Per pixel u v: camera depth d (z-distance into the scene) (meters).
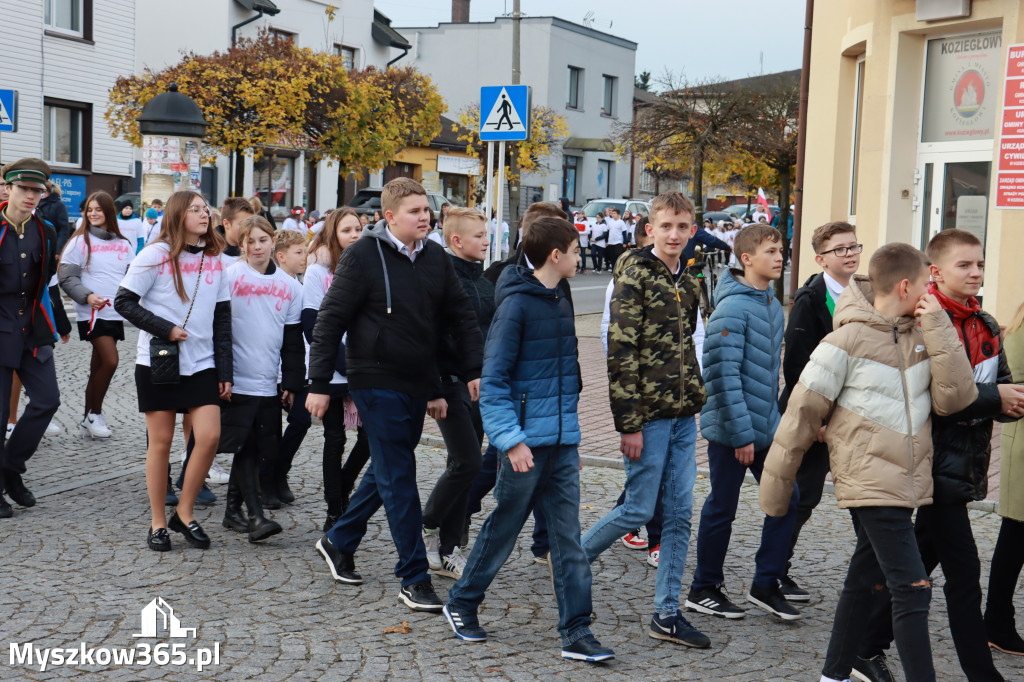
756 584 5.16
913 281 3.93
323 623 4.85
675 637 4.71
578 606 4.51
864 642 4.31
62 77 25.03
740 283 5.13
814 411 4.02
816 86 16.06
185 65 24.19
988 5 12.11
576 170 48.59
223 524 6.46
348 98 25.30
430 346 5.09
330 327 5.01
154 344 5.74
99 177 26.28
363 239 5.06
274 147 29.45
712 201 56.06
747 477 7.88
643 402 4.65
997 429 9.42
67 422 9.50
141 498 7.06
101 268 8.42
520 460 4.35
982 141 12.58
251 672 4.26
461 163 38.88
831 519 6.83
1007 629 4.70
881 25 13.57
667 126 30.44
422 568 5.09
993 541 6.38
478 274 5.94
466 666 4.39
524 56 46.91
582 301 22.70
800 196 16.70
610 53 50.41
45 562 5.62
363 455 6.43
